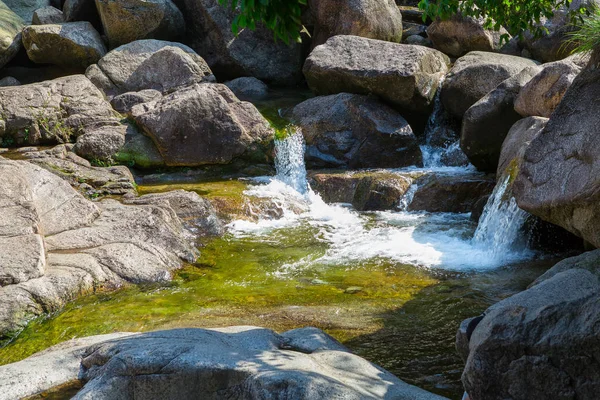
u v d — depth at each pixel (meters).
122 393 4.25
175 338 4.68
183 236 8.80
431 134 12.14
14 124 11.65
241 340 4.83
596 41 6.73
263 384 3.95
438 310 6.55
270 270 7.87
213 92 11.60
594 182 5.77
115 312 6.64
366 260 8.16
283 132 11.78
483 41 13.77
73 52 14.28
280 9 4.82
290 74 15.70
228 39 15.44
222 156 11.43
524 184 6.65
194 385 4.18
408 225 9.48
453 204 10.01
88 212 8.33
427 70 12.05
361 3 14.44
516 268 7.73
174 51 13.91
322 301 6.86
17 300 6.57
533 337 3.53
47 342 6.10
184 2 15.84
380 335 5.97
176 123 11.27
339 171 11.32
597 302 3.52
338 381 4.13
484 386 3.64
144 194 10.23
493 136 10.30
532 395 3.54
